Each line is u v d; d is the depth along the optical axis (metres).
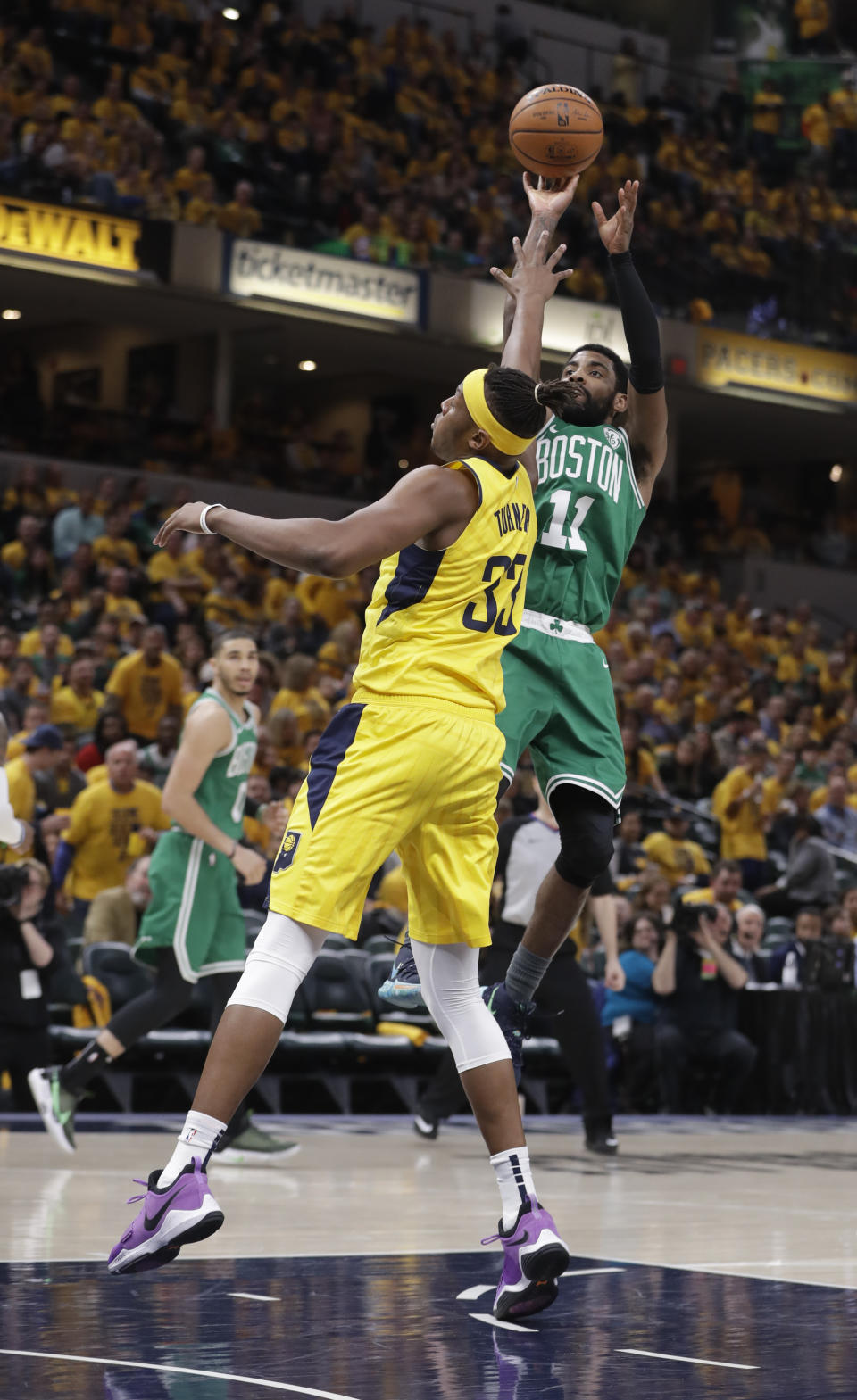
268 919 4.46
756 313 32.12
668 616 29.12
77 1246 5.30
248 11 32.09
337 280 27.48
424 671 4.46
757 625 29.17
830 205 37.66
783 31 39.28
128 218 25.47
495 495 4.53
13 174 24.42
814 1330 4.14
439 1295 4.57
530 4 36.56
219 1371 3.58
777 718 25.20
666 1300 4.57
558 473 5.80
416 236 29.39
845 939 14.88
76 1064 8.40
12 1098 11.27
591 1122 9.39
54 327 30.98
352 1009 13.49
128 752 13.73
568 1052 9.37
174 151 28.05
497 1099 4.49
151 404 28.91
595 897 10.48
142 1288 4.58
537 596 5.75
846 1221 6.47
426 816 4.50
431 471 4.47
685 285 31.28
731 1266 5.22
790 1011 13.77
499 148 33.66
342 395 34.16
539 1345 3.94
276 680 19.09
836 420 35.06
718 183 35.88
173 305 27.97
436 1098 9.86
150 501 24.25
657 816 20.23
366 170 30.27
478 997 4.64
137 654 17.66
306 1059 12.99
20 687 16.92
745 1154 9.67
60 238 24.78
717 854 20.44
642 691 23.00
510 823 9.57
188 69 29.69
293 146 29.73
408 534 4.39
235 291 26.45
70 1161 8.03
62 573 22.48
